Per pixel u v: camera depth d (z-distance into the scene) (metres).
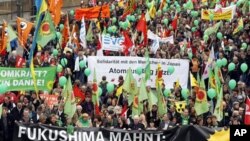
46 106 39.75
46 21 44.00
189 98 42.16
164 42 58.41
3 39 53.53
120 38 54.31
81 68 51.03
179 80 52.44
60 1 55.38
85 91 42.03
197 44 57.22
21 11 84.69
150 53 54.38
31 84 38.47
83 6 74.94
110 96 44.06
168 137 34.56
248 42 59.47
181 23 65.38
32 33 59.03
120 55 54.19
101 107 42.78
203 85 39.28
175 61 52.28
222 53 53.34
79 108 38.00
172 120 39.38
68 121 36.22
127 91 41.97
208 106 40.72
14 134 33.66
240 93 44.84
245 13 69.44
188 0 75.88
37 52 54.59
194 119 39.44
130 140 34.44
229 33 61.84
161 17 67.31
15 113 38.28
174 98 43.72
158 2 74.25
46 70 38.84
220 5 68.06
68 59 52.00
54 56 53.38
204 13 65.62
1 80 38.00
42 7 43.81
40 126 33.81
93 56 51.31
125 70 51.31
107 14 65.56
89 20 65.06
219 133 34.44
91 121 39.38
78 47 55.47
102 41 54.06
